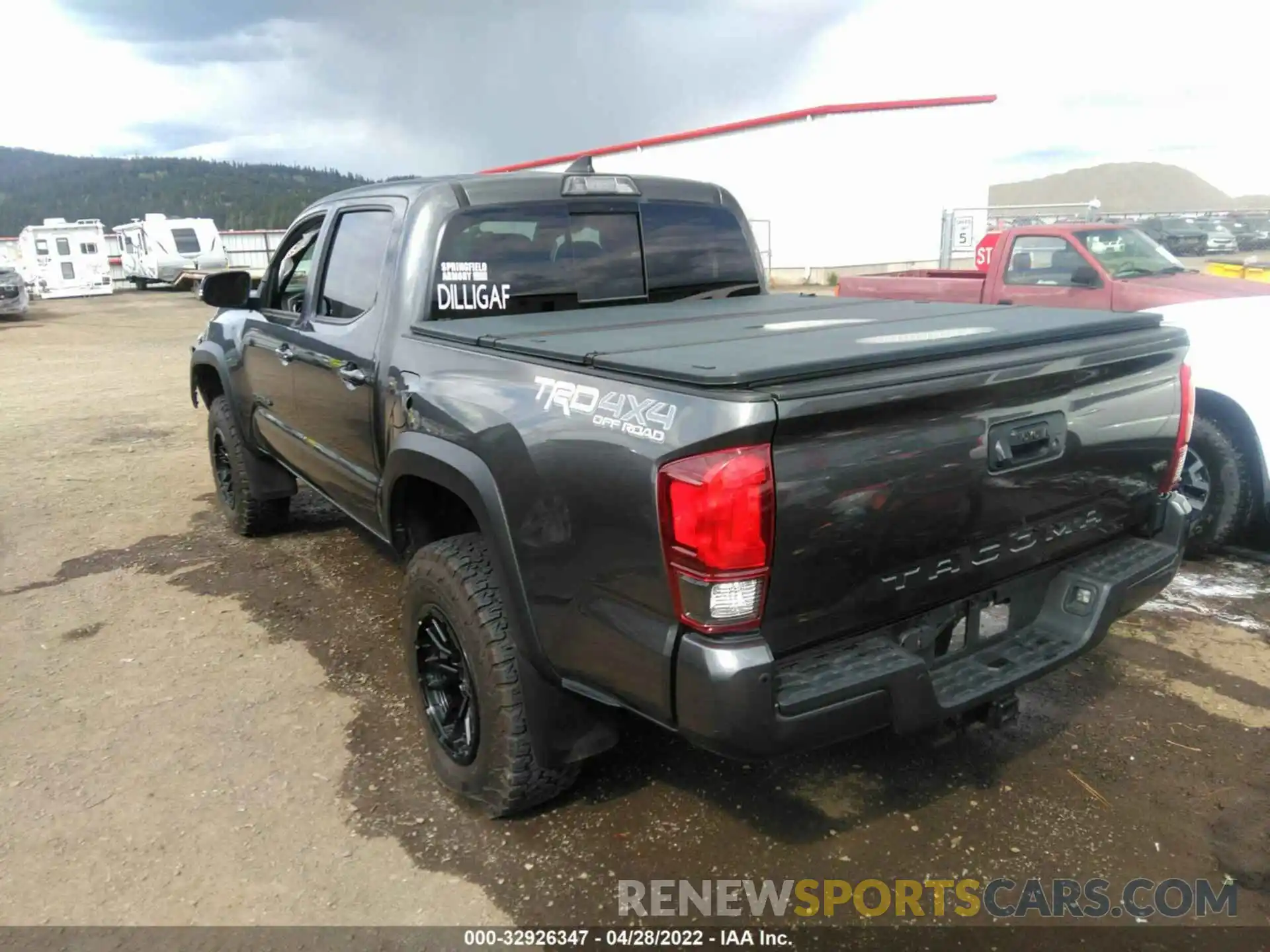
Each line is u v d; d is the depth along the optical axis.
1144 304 6.94
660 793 2.97
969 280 8.52
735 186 27.27
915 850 2.67
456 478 2.69
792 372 2.00
